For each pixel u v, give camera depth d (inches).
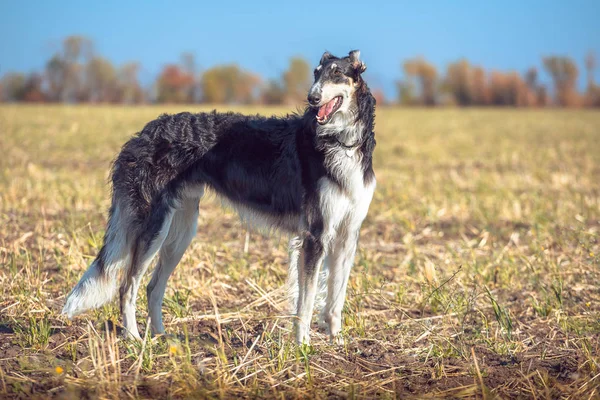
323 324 230.8
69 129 1128.2
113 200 240.5
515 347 222.8
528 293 285.1
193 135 240.8
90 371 189.8
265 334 223.3
